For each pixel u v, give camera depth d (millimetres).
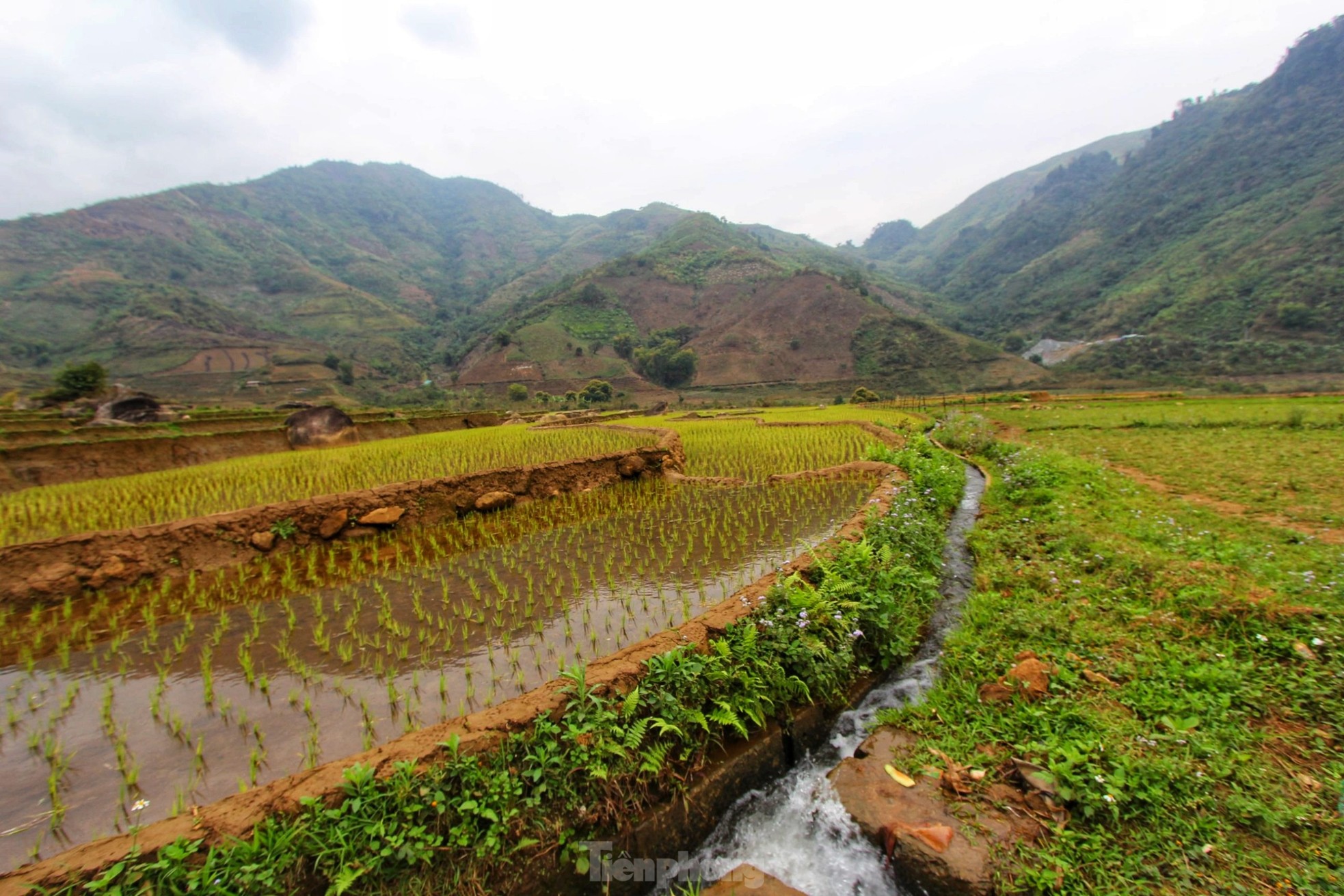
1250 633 5836
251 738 4758
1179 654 5656
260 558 9328
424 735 4246
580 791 4219
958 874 3680
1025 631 6527
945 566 9766
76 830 3773
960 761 4781
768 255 195250
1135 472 15156
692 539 10102
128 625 7020
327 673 5758
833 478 15375
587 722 4465
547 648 6160
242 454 24375
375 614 7164
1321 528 9164
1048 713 5059
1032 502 12266
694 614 6895
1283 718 4688
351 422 27609
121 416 30141
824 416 38344
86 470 19047
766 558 9023
